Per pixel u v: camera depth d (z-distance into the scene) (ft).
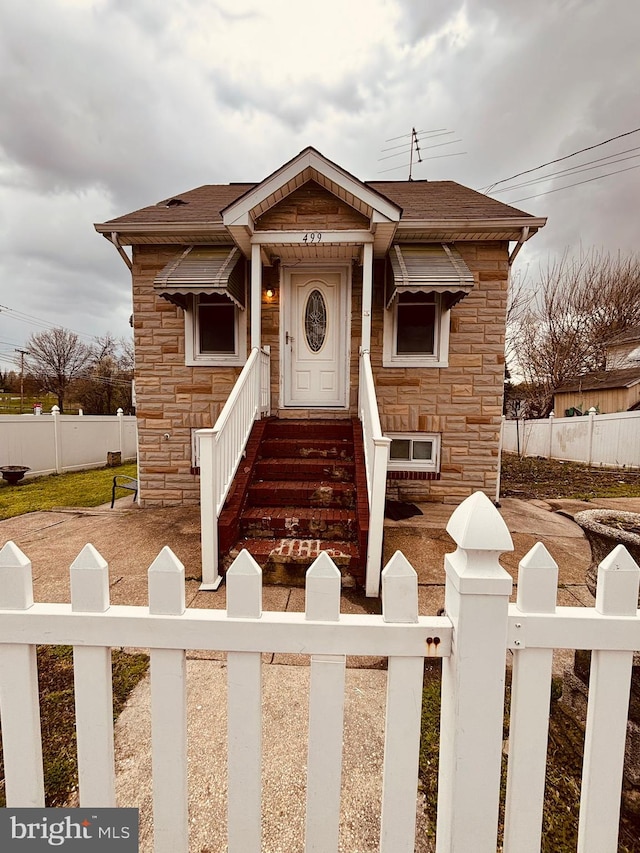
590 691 3.31
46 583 11.36
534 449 45.29
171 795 3.39
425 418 20.15
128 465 38.73
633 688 4.85
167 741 3.36
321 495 14.20
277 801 4.92
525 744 3.24
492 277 19.72
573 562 13.25
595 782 3.32
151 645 3.30
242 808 3.37
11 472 27.61
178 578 3.28
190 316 20.35
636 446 32.99
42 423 31.48
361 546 11.35
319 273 21.02
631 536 5.23
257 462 15.70
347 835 4.52
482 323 19.83
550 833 4.44
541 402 60.44
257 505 14.35
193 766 5.45
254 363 17.16
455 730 3.18
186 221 19.02
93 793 3.46
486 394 19.97
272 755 5.64
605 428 35.76
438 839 3.45
